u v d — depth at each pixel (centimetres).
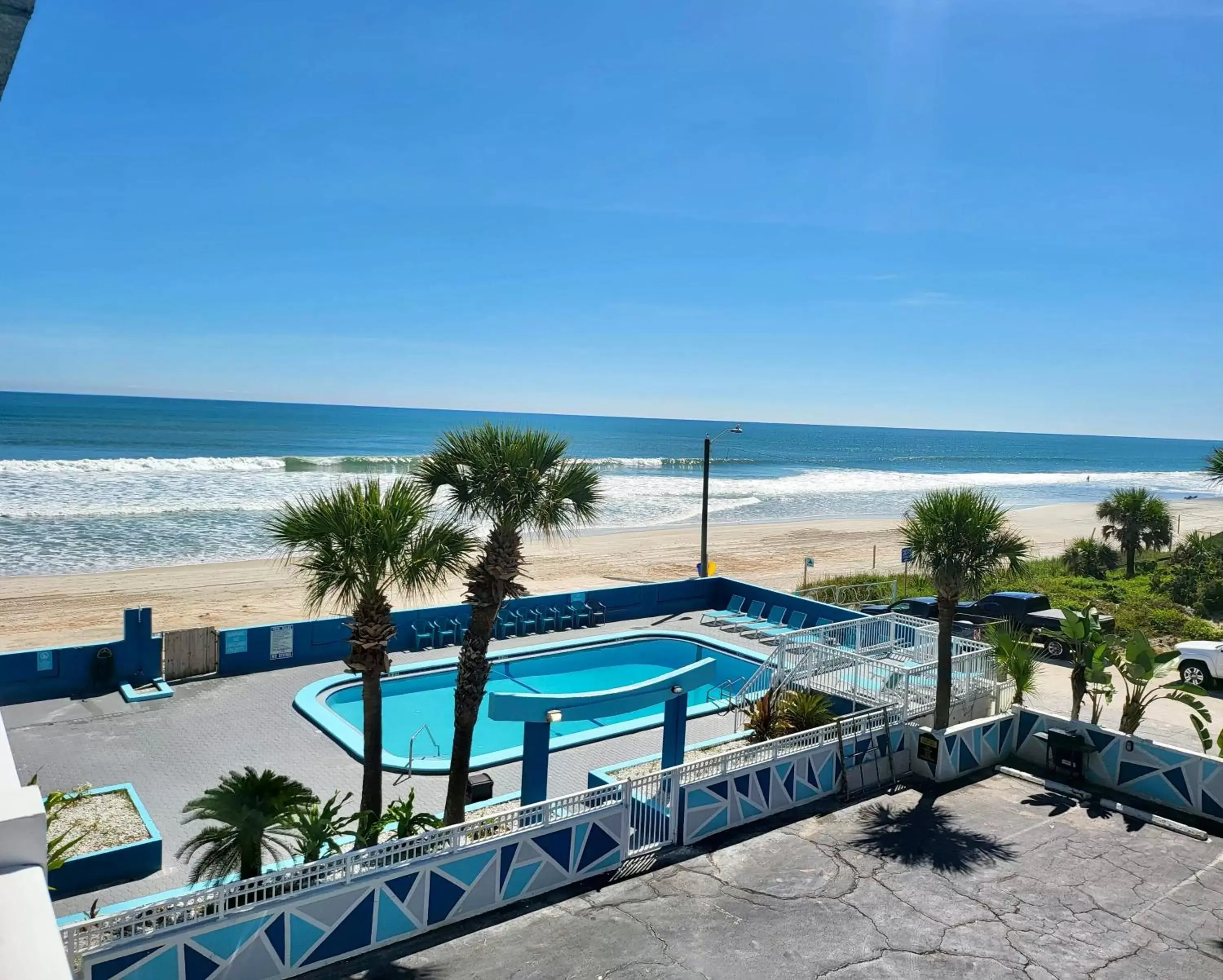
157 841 1023
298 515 1030
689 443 18350
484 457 1077
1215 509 7325
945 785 1368
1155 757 1321
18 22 253
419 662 1894
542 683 1891
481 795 1223
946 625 1405
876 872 1070
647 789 1119
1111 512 3619
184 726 1484
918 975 859
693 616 2459
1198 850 1148
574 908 977
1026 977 859
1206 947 916
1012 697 1745
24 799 291
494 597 1067
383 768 1341
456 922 944
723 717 1653
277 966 830
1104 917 973
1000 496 8644
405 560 1026
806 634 1780
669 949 896
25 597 2825
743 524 5400
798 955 887
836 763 1318
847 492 8100
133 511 4647
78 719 1500
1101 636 1459
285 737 1454
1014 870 1084
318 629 1858
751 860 1098
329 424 17962
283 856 1011
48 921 241
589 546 4319
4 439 10056
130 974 755
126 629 1661
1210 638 2406
